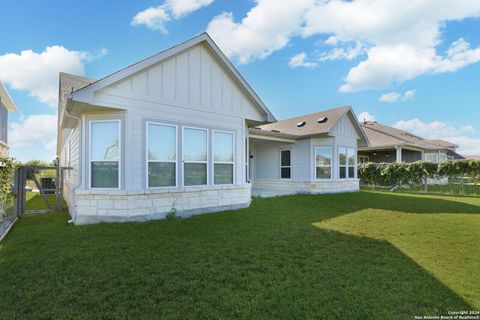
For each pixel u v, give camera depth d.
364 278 3.14
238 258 3.77
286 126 15.23
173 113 6.85
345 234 5.11
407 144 17.53
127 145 6.08
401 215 7.13
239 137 8.42
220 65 7.91
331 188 12.92
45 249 4.16
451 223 6.11
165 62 6.73
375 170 16.17
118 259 3.72
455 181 13.71
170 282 3.01
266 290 2.84
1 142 13.33
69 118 6.85
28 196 13.15
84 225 5.76
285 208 8.21
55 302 2.60
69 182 8.97
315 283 3.01
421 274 3.26
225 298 2.67
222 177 7.92
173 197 6.73
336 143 13.06
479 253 4.02
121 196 6.02
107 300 2.63
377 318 2.36
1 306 2.53
